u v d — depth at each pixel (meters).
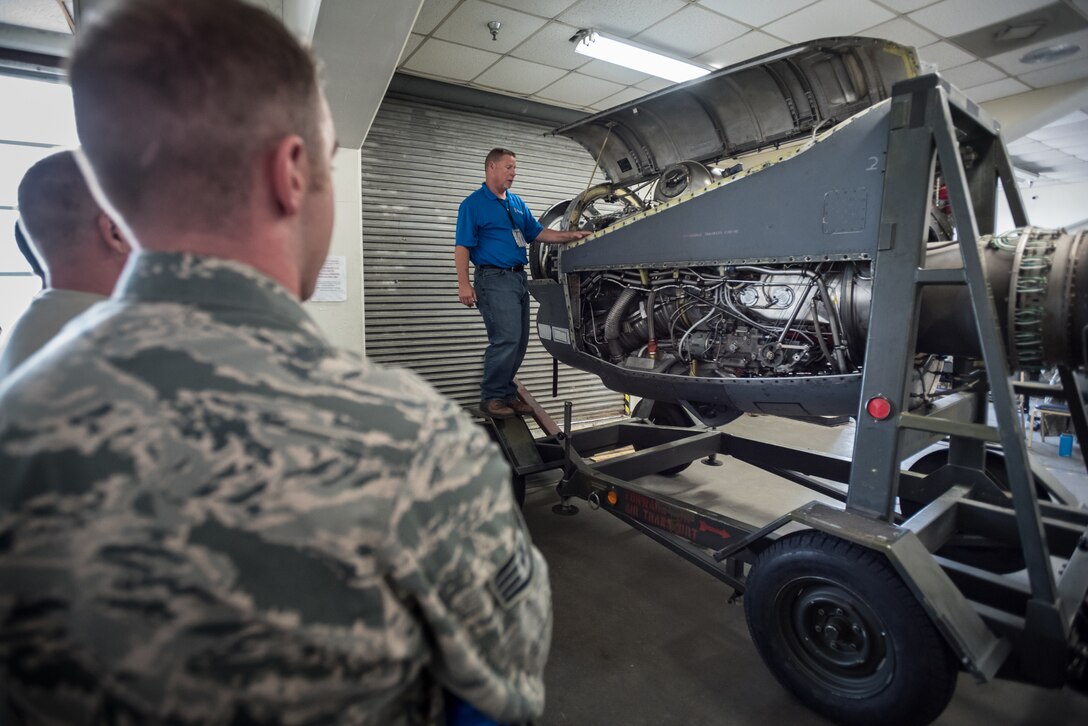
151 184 0.50
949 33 4.80
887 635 1.82
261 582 0.43
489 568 0.55
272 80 0.50
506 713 0.59
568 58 4.95
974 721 2.00
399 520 0.48
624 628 2.56
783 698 2.13
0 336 3.81
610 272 3.42
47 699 0.42
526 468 3.49
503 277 3.60
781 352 2.67
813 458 3.40
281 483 0.44
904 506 2.95
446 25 4.38
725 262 2.65
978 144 2.45
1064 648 1.70
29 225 1.23
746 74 2.99
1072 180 11.26
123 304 0.50
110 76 0.48
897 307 1.98
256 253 0.53
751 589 2.15
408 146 5.36
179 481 0.42
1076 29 4.75
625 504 2.97
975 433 1.81
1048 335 1.90
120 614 0.41
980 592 1.97
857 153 2.16
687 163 3.16
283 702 0.44
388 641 0.48
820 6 4.29
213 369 0.46
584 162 6.50
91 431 0.43
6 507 0.42
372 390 0.51
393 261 5.37
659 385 3.17
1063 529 2.26
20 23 3.33
